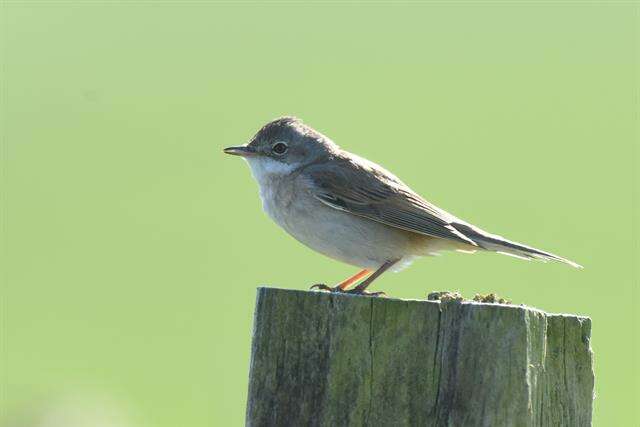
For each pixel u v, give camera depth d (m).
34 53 23.14
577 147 19.42
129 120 21.25
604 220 17.19
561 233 16.95
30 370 14.52
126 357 15.18
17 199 19.06
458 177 18.61
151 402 14.06
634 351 14.50
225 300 16.66
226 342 15.74
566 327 6.09
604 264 16.14
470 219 17.17
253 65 23.42
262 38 24.73
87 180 19.86
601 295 15.46
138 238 18.14
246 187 19.69
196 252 17.64
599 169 18.92
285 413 5.87
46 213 18.95
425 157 19.09
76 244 18.16
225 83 22.22
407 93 21.41
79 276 17.36
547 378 5.98
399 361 5.78
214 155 20.41
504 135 19.78
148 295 16.61
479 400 5.68
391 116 20.66
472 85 22.00
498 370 5.68
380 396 5.77
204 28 24.64
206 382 14.70
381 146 19.53
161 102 21.86
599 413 13.51
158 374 14.90
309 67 22.75
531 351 5.79
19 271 17.53
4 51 23.11
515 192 18.08
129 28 24.23
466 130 20.33
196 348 15.61
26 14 25.25
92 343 15.80
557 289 15.55
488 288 15.43
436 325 5.77
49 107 21.62
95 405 13.42
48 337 15.70
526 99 21.36
